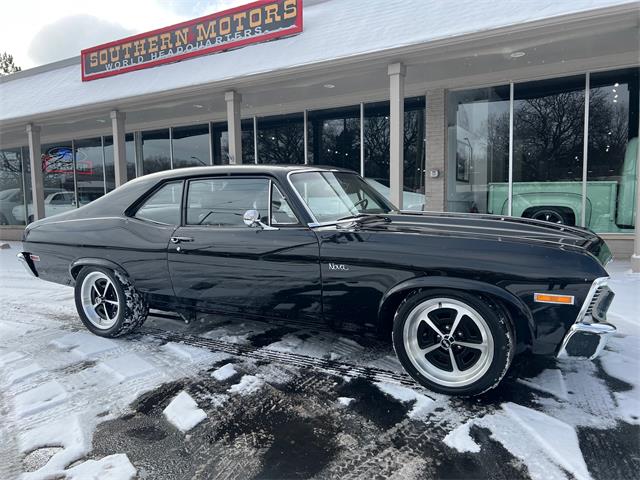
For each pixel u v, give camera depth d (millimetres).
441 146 9258
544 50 7152
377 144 10070
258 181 3584
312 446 2406
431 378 2963
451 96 9227
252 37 9281
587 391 2939
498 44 6527
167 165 13344
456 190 9398
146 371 3418
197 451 2387
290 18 8812
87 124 12727
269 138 11500
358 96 9984
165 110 11266
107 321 4262
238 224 3633
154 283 3982
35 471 2248
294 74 7969
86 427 2650
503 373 2754
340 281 3186
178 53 10344
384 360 3525
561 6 5941
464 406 2779
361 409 2775
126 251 4043
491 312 2744
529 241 2838
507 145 8844
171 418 2729
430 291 2906
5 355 3834
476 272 2777
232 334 4207
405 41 6875
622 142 7863
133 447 2438
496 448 2340
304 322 3418
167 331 4359
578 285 2627
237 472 2203
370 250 3068
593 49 7145
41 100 12133
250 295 3557
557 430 2488
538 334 2727
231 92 8969
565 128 8297
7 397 3061
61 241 4410
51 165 15266
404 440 2438
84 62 12086
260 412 2770
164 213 4016
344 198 3828
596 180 8141
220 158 12438
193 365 3506
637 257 6320
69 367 3545
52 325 4719
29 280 7547
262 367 3430
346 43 7672
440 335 2928
